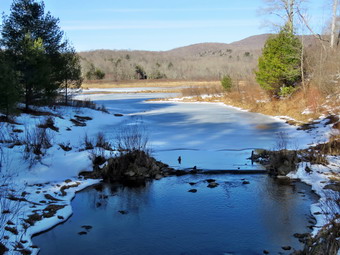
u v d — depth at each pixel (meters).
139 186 8.30
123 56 118.69
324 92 20.11
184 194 7.68
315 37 23.55
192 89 40.81
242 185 8.24
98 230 5.91
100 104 31.17
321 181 8.22
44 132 10.68
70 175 8.81
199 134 14.43
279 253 5.09
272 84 24.70
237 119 19.30
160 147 11.91
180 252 5.17
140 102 33.81
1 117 12.59
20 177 8.04
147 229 5.94
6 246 4.97
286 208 6.79
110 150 10.58
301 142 12.53
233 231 5.83
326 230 5.29
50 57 18.53
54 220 6.15
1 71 12.27
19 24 17.11
